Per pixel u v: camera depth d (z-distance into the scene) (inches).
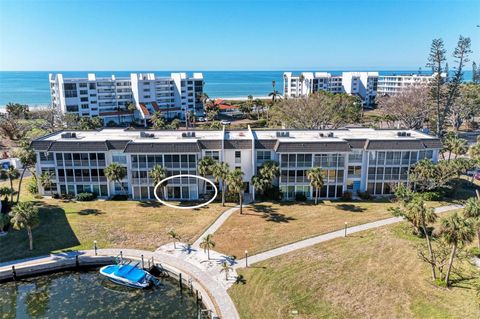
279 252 1683.1
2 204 2182.6
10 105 4906.5
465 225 1314.0
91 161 2322.8
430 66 3646.7
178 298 1461.6
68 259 1638.8
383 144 2313.0
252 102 6087.6
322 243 1756.9
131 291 1507.1
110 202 2284.7
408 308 1291.8
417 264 1558.8
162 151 2242.9
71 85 4886.8
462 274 1472.7
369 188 2394.2
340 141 2283.5
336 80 7199.8
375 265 1558.8
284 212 2127.2
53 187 2380.7
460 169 2209.6
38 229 1913.1
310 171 2159.2
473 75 5364.2
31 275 1595.7
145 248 1742.1
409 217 1472.7
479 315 1229.1
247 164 2341.3
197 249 1724.9
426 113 4047.7
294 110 3880.4
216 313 1288.1
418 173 2258.9
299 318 1256.2
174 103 5792.3
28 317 1354.6
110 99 5246.1
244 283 1455.5
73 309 1396.4
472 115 4510.3
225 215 2090.3
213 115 5428.2
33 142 2331.4
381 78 7396.7
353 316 1261.1
